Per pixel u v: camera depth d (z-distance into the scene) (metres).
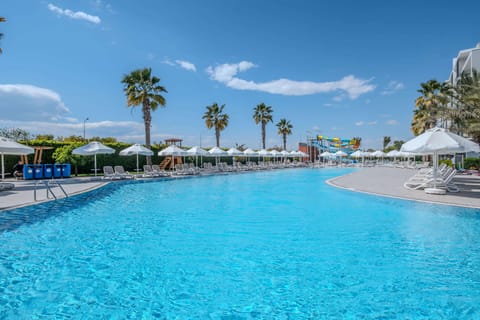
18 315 3.11
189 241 5.76
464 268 4.35
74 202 10.22
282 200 10.94
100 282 3.93
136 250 5.23
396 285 3.79
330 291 3.64
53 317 3.07
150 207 9.53
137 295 3.57
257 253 5.05
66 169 19.23
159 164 29.19
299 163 43.91
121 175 17.97
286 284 3.85
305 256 4.88
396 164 39.59
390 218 7.62
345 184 15.36
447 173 12.93
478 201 9.26
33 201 9.67
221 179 21.08
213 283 3.89
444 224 6.92
